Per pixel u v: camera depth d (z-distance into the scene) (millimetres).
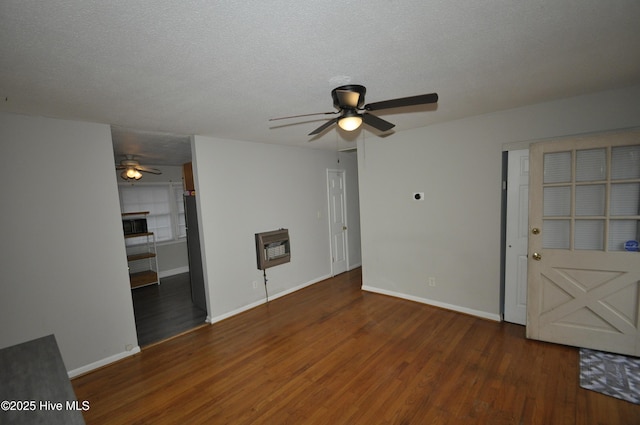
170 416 2123
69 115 2521
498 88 2373
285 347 3008
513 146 3059
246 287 4066
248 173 4082
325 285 4980
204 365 2760
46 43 1392
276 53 1608
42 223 2533
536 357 2602
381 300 4141
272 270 4395
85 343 2752
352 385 2357
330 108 2652
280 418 2051
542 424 1882
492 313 3352
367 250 4484
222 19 1272
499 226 3221
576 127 2699
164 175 6152
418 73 1999
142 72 1762
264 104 2469
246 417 2076
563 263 2713
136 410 2201
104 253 2859
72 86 1914
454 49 1670
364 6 1233
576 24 1453
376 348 2887
